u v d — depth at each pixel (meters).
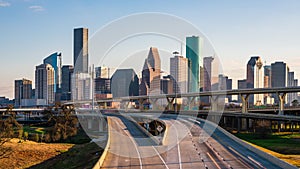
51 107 150.75
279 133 84.38
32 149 63.66
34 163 54.81
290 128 93.12
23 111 158.38
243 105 111.38
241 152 41.06
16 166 52.78
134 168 32.41
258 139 72.94
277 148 56.75
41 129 104.62
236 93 110.31
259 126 85.88
